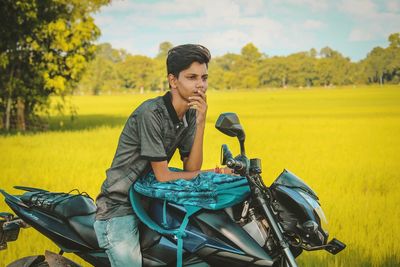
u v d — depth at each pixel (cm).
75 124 2769
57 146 1541
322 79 13950
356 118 2936
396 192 895
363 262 546
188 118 363
